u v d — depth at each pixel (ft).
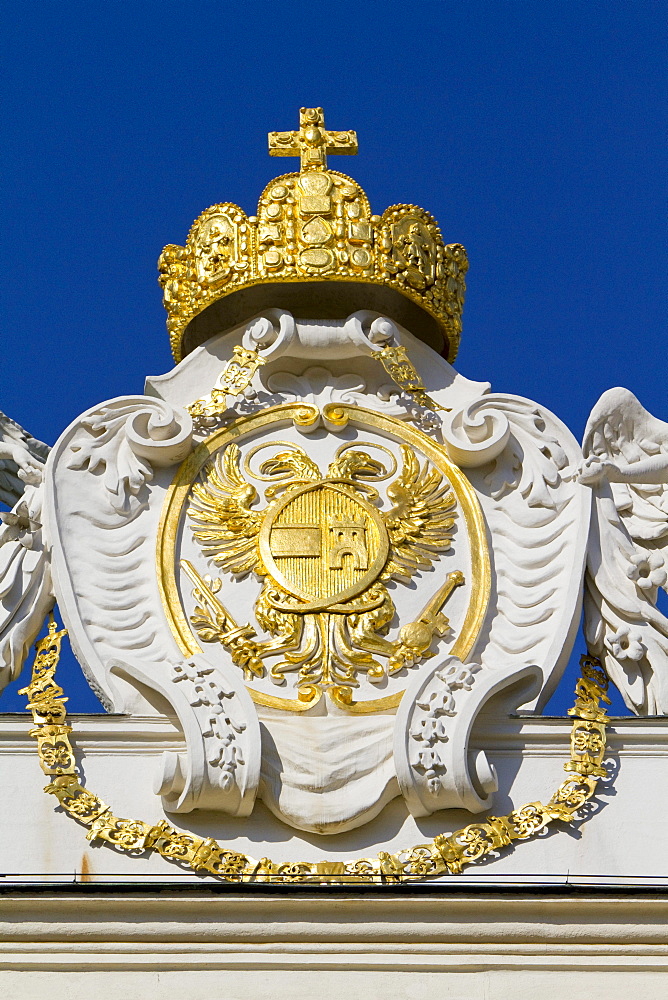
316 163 52.37
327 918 40.86
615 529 47.57
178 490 47.42
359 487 47.75
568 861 43.27
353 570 46.34
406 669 45.29
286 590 45.85
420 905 40.91
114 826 43.11
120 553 46.57
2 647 46.29
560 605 46.21
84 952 40.68
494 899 40.98
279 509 47.11
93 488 47.32
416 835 43.39
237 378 49.01
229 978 40.60
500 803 43.91
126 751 44.21
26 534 47.26
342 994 40.50
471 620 45.98
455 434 48.34
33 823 43.24
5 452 49.03
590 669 46.62
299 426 48.73
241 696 43.42
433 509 47.55
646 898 41.11
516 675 44.55
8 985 40.29
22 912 40.57
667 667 46.14
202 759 42.55
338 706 44.50
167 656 45.19
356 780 43.32
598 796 44.06
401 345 49.75
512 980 40.86
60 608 45.83
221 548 46.65
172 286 51.78
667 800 44.14
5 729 44.24
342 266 49.98
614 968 41.06
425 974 40.86
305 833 43.19
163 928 40.68
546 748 44.68
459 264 52.60
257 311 51.57
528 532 47.37
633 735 44.83
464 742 43.09
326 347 49.34
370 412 49.08
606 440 49.32
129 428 47.57
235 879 42.47
